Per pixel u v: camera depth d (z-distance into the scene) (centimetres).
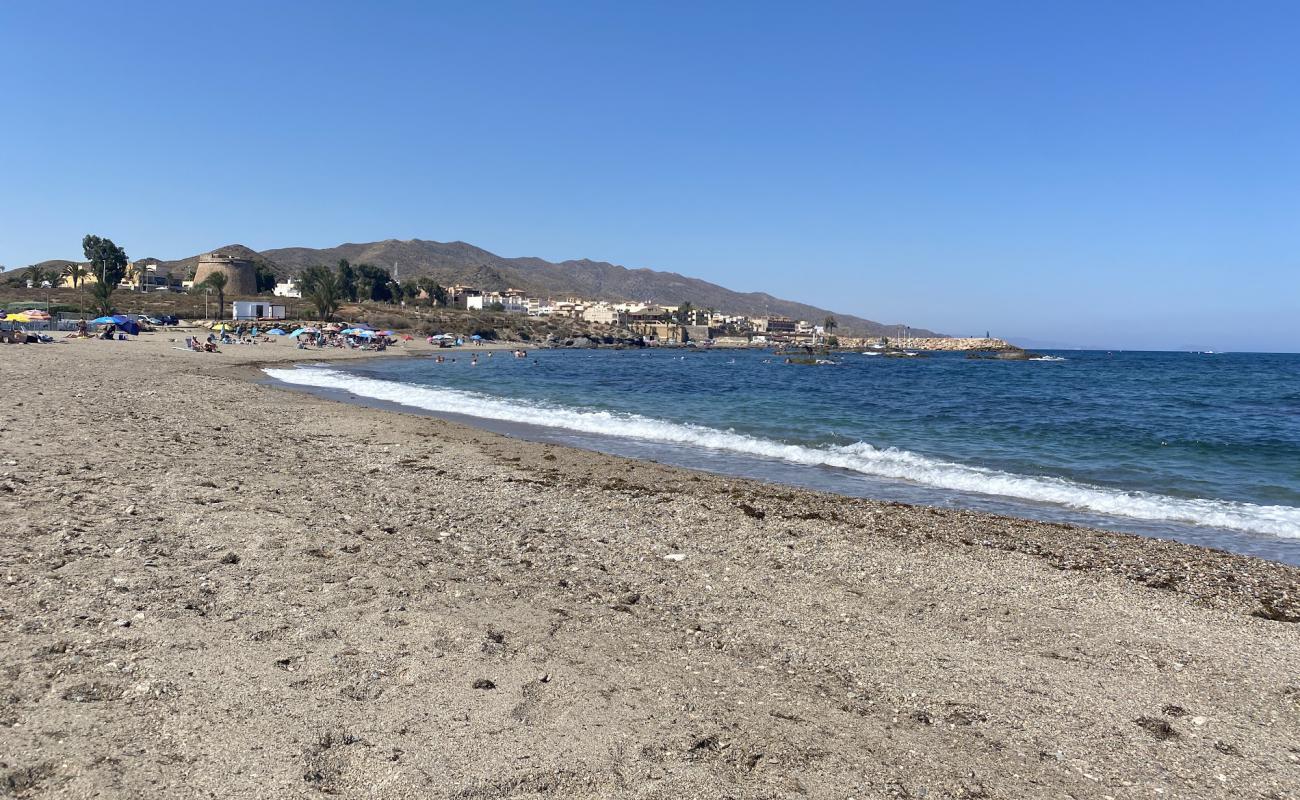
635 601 814
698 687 603
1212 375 9031
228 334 8444
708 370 8388
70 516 950
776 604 834
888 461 1967
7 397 2256
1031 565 1035
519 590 816
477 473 1559
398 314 16538
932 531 1208
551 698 561
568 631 702
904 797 464
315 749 467
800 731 539
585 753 487
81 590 700
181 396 2736
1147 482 1778
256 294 18112
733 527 1177
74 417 1923
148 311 13050
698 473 1678
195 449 1591
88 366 3919
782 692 605
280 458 1581
